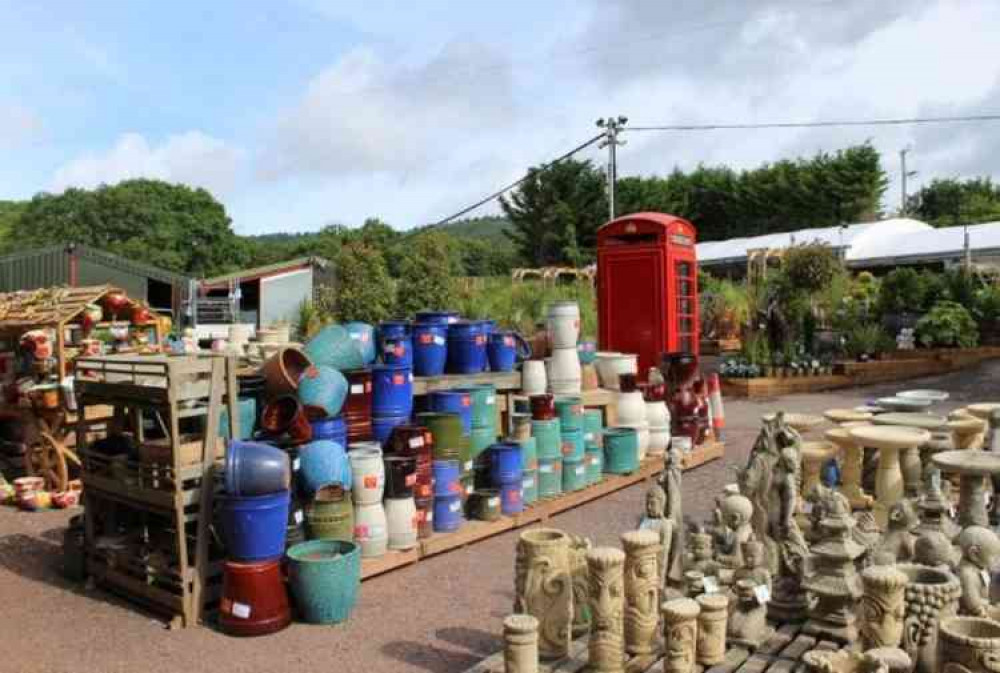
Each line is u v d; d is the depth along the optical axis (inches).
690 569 214.8
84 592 253.9
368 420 290.5
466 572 261.0
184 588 223.9
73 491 370.3
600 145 1035.3
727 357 721.0
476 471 311.9
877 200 2103.8
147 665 198.5
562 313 369.1
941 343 773.9
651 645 182.7
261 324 1096.2
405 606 233.0
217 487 232.2
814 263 761.6
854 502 275.3
